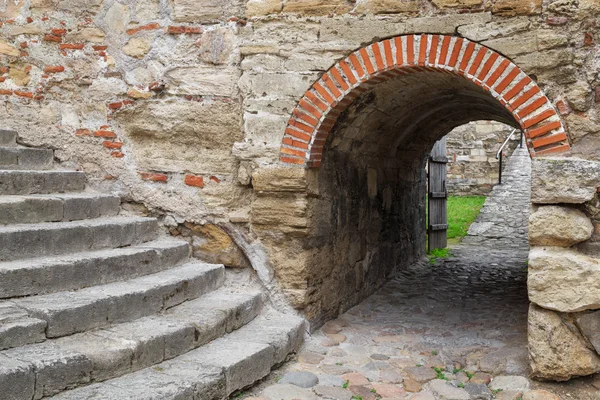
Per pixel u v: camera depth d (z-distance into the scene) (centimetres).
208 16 536
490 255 1055
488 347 507
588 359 417
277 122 511
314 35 497
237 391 398
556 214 423
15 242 422
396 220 826
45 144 587
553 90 436
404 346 513
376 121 617
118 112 567
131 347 365
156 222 561
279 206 516
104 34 569
